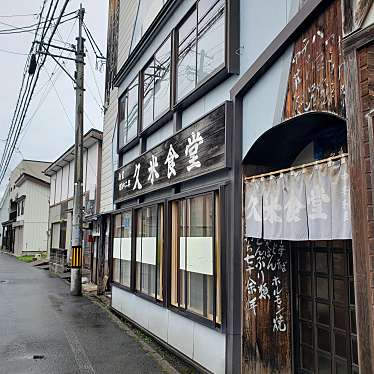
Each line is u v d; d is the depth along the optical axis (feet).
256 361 15.48
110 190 42.93
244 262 15.92
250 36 16.69
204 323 17.66
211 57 19.22
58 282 55.67
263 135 15.16
